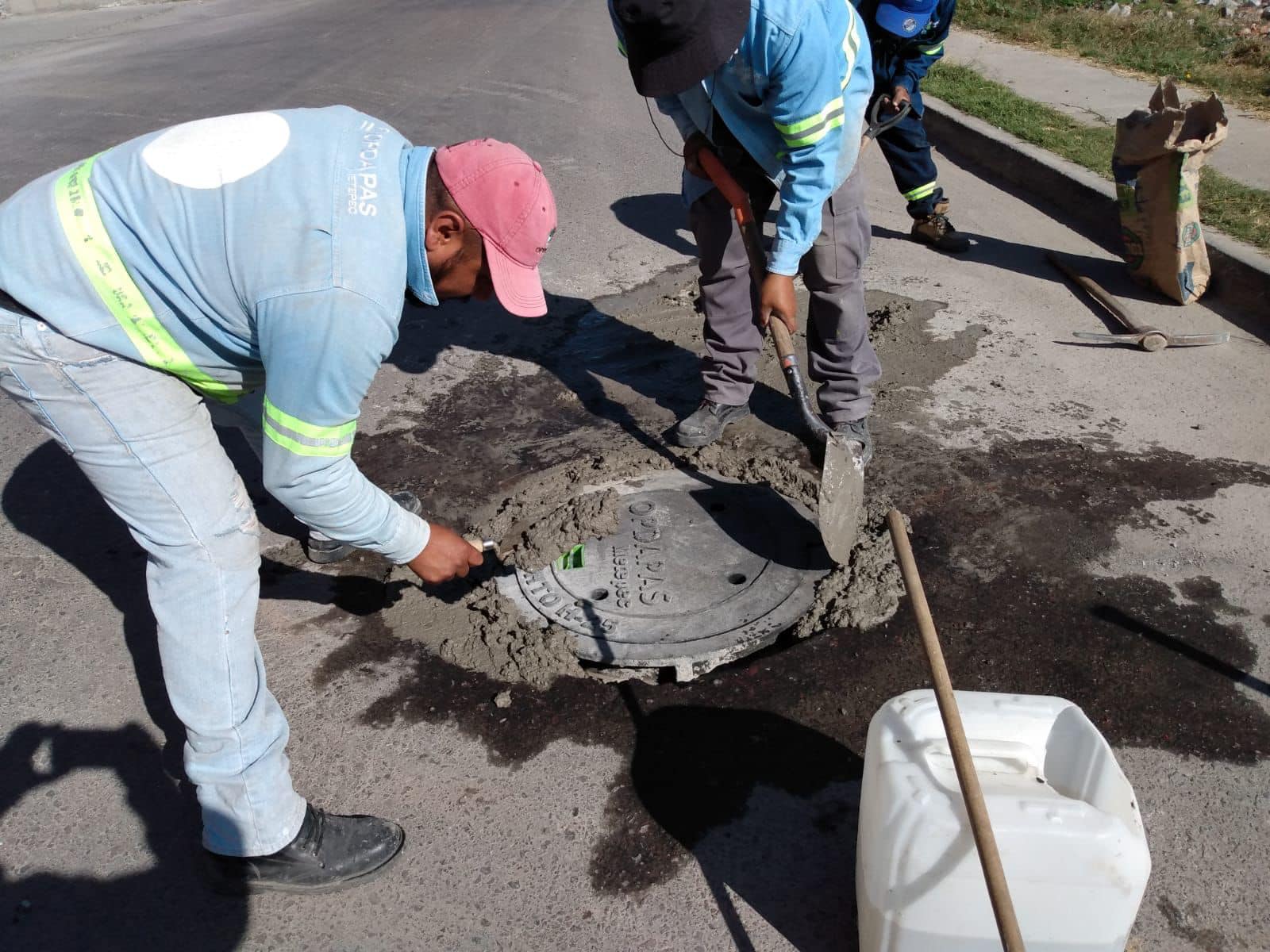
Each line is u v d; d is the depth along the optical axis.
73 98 8.58
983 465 3.47
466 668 2.67
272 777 2.00
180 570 1.85
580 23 12.25
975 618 2.81
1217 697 2.55
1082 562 3.01
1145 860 1.69
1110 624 2.78
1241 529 3.14
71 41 12.14
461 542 2.09
